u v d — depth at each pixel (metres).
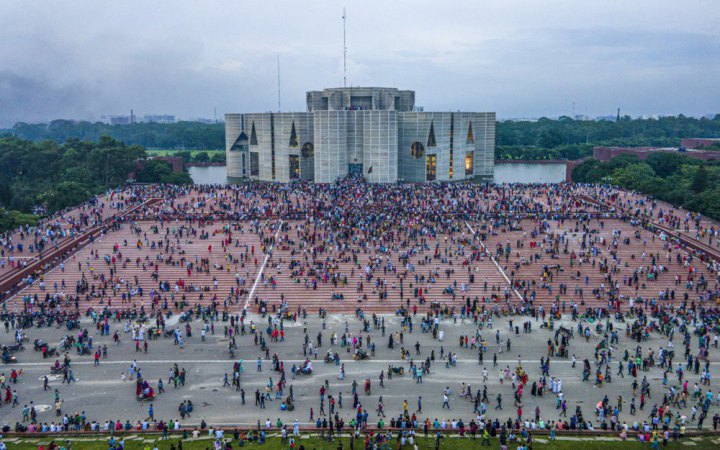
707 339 59.38
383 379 53.19
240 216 102.19
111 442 40.75
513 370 54.88
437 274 78.06
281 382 49.97
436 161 157.50
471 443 42.28
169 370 54.91
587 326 63.88
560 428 44.62
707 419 46.56
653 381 52.56
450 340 61.78
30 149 165.38
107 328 62.84
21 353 58.16
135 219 102.12
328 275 77.06
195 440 42.59
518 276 78.56
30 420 46.00
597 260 83.19
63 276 78.56
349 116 156.38
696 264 81.50
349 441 42.75
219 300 72.44
